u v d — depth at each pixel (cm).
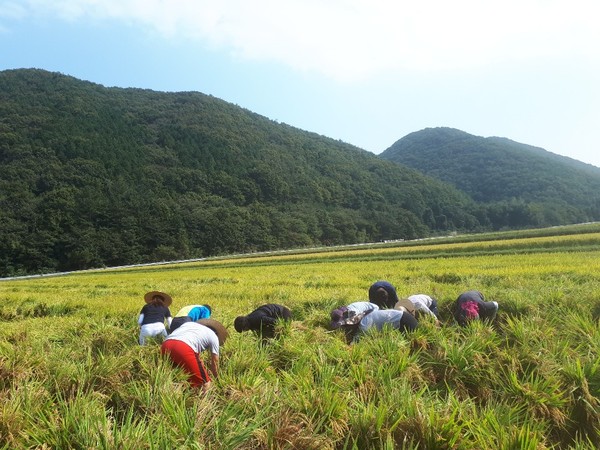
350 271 2748
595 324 648
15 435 380
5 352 571
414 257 4016
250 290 1798
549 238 4297
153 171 11325
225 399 456
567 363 514
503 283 1519
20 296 2155
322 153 16600
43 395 449
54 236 7875
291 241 10294
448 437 390
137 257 8369
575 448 410
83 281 3791
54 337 896
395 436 405
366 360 560
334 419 417
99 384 497
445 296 1034
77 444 367
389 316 704
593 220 16088
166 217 9069
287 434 383
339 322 738
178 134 14112
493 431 392
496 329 749
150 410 427
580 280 1500
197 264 5881
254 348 632
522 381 507
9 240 7456
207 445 367
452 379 532
